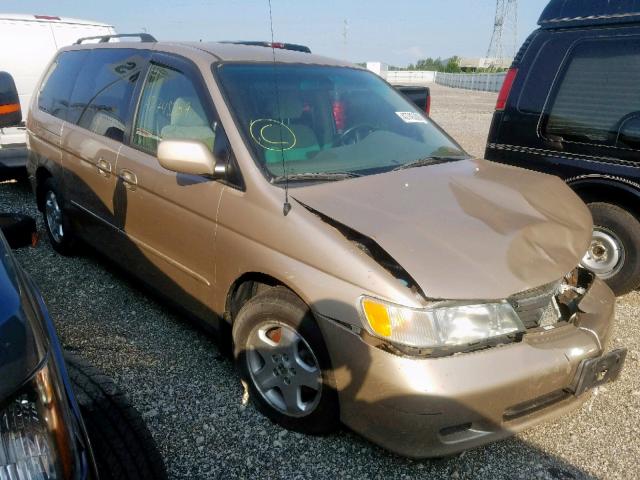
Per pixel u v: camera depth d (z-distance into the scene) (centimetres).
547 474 245
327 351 229
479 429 217
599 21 410
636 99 391
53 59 493
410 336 207
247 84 306
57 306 385
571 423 280
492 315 214
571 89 424
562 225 261
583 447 263
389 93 373
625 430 276
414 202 253
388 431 214
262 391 269
